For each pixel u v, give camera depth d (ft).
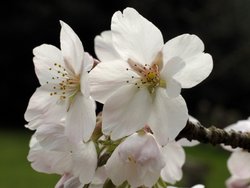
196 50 0.59
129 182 0.58
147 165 0.58
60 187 0.60
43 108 0.62
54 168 0.61
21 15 6.70
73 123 0.60
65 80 0.63
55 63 0.64
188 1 6.98
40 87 0.63
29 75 6.71
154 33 0.61
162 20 6.95
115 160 0.58
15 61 6.70
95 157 0.59
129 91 0.60
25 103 6.73
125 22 0.61
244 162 0.77
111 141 0.60
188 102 6.70
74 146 0.59
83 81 0.58
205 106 6.00
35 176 3.77
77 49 0.60
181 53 0.60
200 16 7.02
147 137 0.59
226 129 0.75
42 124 0.61
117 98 0.60
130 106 0.60
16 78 6.70
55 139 0.59
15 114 6.71
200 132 0.68
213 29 6.95
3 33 6.62
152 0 6.90
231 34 6.94
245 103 6.81
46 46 0.64
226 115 5.58
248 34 7.01
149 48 0.62
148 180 0.58
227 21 6.99
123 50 0.62
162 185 0.64
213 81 6.74
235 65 6.75
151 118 0.60
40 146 0.63
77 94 0.61
